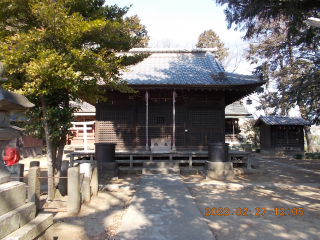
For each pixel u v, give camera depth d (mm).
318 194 6555
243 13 9359
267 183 7711
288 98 12539
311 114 12602
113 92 11305
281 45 12938
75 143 20672
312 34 9234
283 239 3783
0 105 2584
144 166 9758
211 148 8852
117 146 11164
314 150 22797
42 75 4602
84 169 6105
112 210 5203
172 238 3594
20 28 5473
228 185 7305
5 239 2307
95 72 6047
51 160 5688
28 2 4965
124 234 3738
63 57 5137
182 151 10492
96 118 11273
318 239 3791
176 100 11391
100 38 6000
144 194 6152
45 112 5465
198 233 3781
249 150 12234
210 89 10320
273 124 19000
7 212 2529
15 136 2912
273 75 17844
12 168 6691
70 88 5168
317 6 8031
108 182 7934
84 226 4320
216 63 14195
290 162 14695
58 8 4863
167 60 15102
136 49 16109
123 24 6070
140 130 11289
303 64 14586
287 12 8359
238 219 4641
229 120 22484
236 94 11812
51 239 3119
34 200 4145
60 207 5324
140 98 11328
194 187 7246
